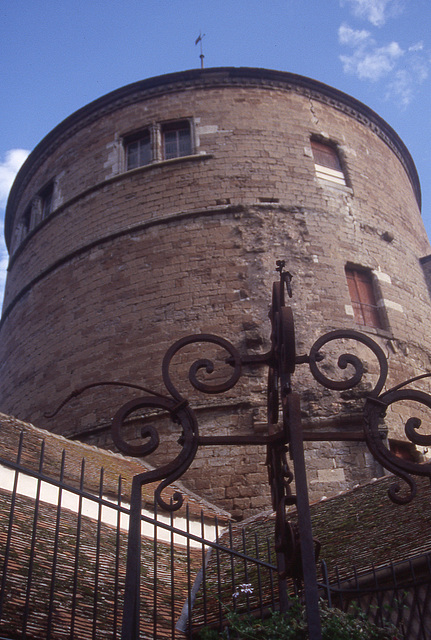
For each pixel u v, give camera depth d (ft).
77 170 75.20
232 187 66.13
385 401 18.84
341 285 62.69
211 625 28.14
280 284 20.94
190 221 64.85
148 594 31.32
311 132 72.18
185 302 60.59
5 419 44.47
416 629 24.93
